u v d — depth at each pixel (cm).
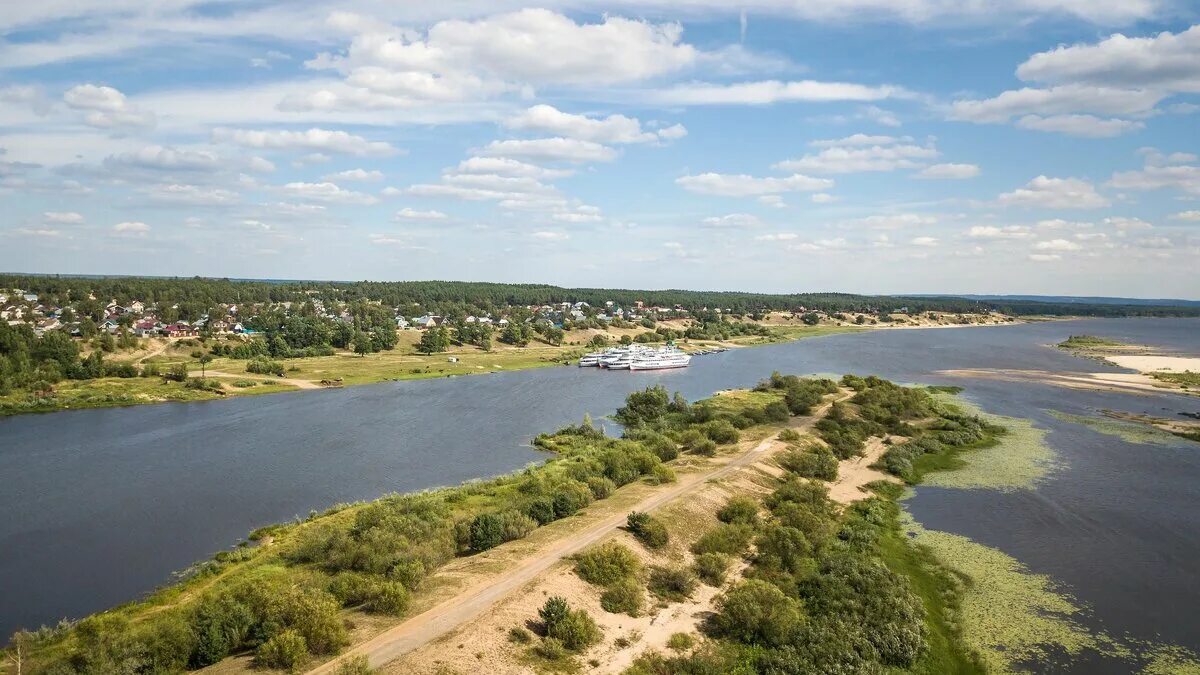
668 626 4994
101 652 4231
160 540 7194
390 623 4541
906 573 6297
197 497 8638
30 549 6950
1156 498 8488
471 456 10738
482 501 7844
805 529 6819
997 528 7475
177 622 4506
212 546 7038
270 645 4091
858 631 4988
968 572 6359
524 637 4466
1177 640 5188
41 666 4325
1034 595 5903
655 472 8281
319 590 4844
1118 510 8038
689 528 6694
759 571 6038
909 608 5325
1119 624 5428
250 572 5972
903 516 7888
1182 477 9381
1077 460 10281
